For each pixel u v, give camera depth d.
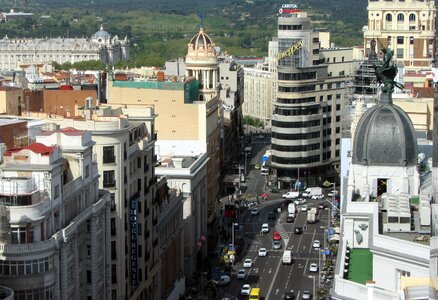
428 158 187.62
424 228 136.62
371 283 121.88
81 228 165.88
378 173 157.12
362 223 150.12
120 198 189.62
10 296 134.75
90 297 170.75
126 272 194.75
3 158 156.75
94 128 186.00
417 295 103.25
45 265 146.12
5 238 143.75
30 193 145.62
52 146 157.50
